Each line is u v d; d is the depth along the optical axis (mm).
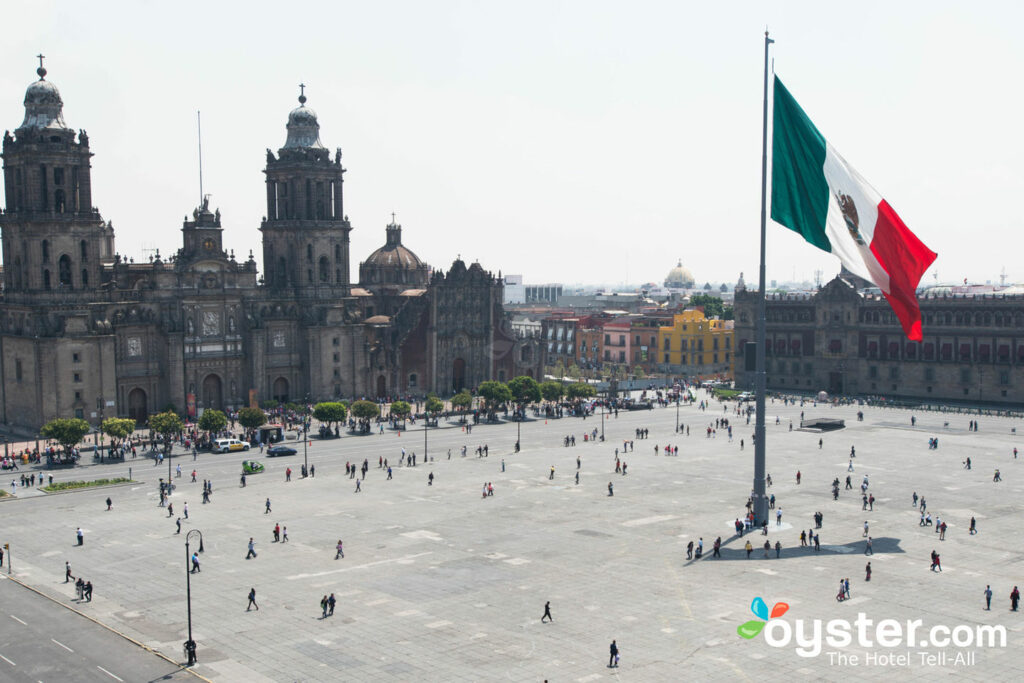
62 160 165250
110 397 168250
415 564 90562
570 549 95438
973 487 125688
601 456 150125
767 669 65312
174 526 104875
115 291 175125
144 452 151750
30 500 118188
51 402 162375
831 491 123062
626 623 74375
